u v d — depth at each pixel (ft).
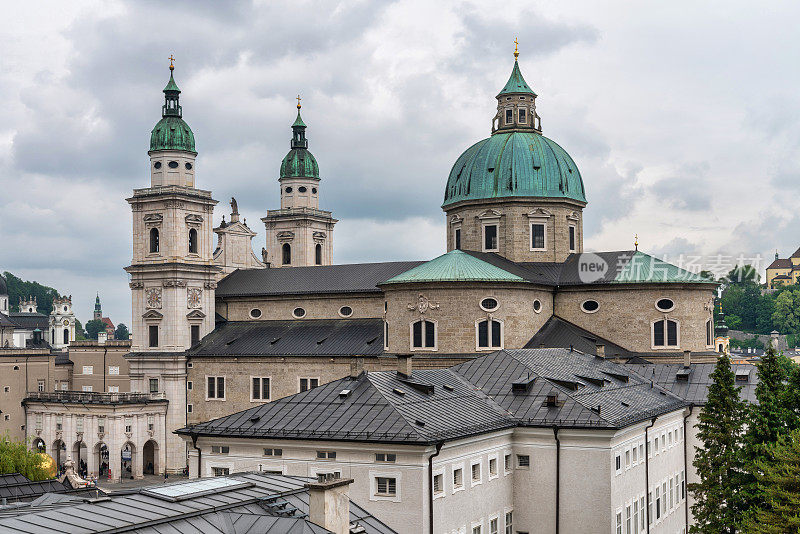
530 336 379.14
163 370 470.39
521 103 440.86
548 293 397.80
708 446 247.50
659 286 382.01
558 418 236.02
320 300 462.19
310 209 574.56
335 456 213.05
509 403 247.50
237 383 455.63
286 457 219.82
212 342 475.31
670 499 288.92
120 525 123.95
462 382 259.60
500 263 400.26
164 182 475.31
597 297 393.50
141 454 459.32
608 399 256.73
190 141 483.51
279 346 448.24
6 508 145.38
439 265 376.68
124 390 521.24
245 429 226.17
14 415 492.13
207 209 489.67
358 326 445.37
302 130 581.12
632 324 386.73
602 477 228.84
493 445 230.27
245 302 485.97
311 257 572.51
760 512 213.46
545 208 416.67
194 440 232.12
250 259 544.62
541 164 420.36
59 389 533.14
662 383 327.26
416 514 201.46
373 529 148.36
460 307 364.58
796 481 208.85
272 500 144.05
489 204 419.95
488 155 426.92
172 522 128.88
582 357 300.40
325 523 131.54
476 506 221.46
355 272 465.06
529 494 237.45
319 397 231.71
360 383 232.12
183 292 472.44
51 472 379.55
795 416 240.12
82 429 465.06
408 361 243.81
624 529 239.50
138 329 481.46
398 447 203.21
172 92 483.51
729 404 247.29
